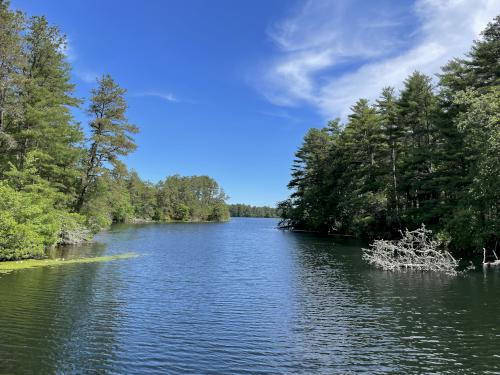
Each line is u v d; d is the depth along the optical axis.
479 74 31.48
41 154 27.06
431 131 36.44
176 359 9.33
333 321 12.62
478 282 19.02
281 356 9.66
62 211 30.83
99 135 34.22
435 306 14.45
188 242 43.72
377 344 10.55
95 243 38.28
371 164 45.94
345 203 48.03
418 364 9.27
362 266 24.84
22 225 21.83
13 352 9.37
